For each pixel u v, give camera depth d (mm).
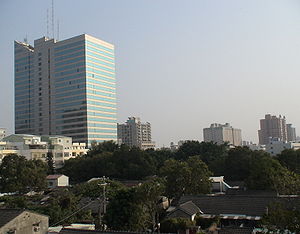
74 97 146000
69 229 26797
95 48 150500
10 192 69812
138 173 84812
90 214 43656
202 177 52062
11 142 108500
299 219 21781
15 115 165500
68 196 46094
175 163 55844
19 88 165125
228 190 57000
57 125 149750
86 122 141625
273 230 22844
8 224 26516
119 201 36625
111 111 155375
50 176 83812
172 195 52844
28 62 163125
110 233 25156
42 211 40688
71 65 147875
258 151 79688
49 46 155625
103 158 90688
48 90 154125
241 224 41219
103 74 153125
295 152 75688
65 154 119188
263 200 43156
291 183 48125
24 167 71688
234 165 78000
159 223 40219
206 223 41375
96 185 54062
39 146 111125
